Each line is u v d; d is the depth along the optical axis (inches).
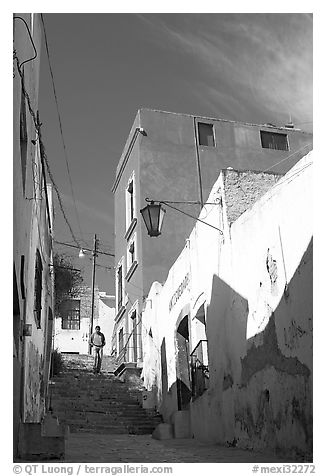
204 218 545.0
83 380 802.8
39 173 524.1
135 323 911.7
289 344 351.9
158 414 692.7
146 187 925.2
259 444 392.2
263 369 390.3
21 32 341.7
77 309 1427.2
